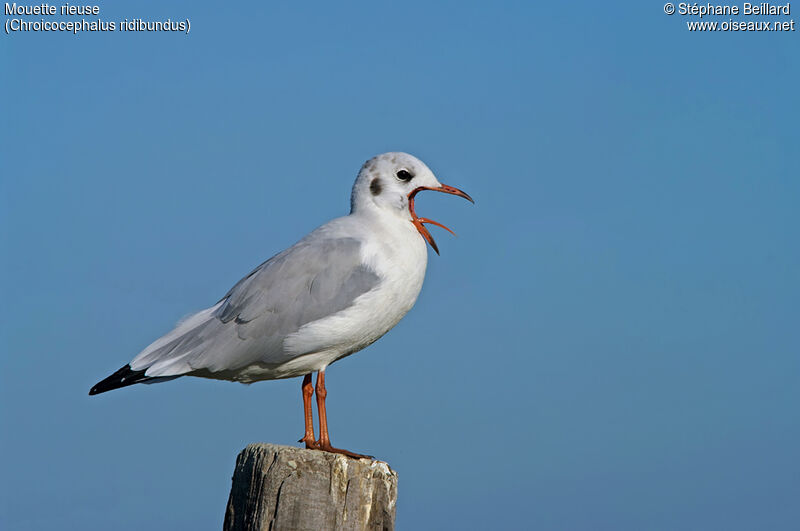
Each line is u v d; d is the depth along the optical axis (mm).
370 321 12750
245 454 10195
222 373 12836
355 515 9711
